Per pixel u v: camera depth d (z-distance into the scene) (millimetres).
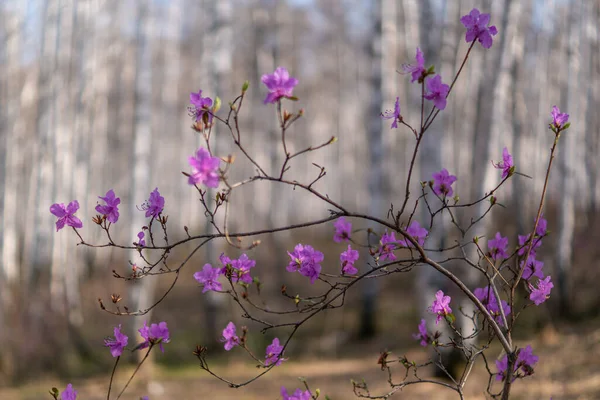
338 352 11430
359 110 27672
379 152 12891
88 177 19484
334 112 32406
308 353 11383
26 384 9375
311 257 2031
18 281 13305
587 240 13000
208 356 11156
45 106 15102
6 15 14570
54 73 15148
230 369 10102
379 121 12977
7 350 9914
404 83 20812
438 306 2084
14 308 11164
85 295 14266
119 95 24891
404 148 24641
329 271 16828
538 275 2221
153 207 1883
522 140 15305
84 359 10469
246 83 1630
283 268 17328
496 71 7453
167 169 29031
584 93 16047
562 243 10492
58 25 15195
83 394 8445
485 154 7273
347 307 14219
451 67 8383
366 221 12727
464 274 7039
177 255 19219
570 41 12383
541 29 17844
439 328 7137
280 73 1661
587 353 7289
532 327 9625
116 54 21781
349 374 8867
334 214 1839
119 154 25859
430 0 8539
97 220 1886
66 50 15508
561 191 10812
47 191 15531
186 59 27891
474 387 6375
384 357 2240
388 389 6941
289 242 21484
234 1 25797
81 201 19000
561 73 17219
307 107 31547
